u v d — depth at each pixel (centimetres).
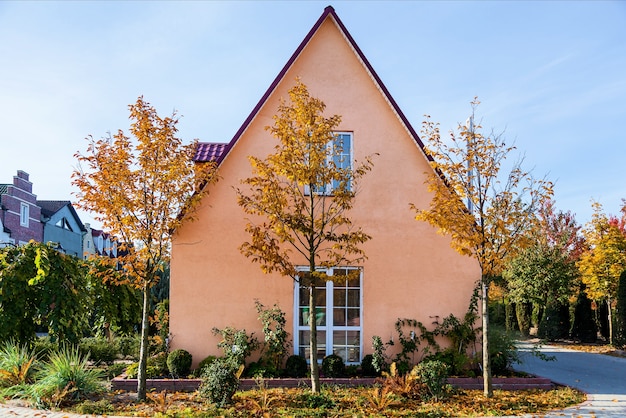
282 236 1040
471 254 1075
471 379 1166
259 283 1287
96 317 1612
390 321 1298
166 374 1191
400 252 1320
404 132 1352
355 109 1350
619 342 2102
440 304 1312
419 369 1050
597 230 2377
